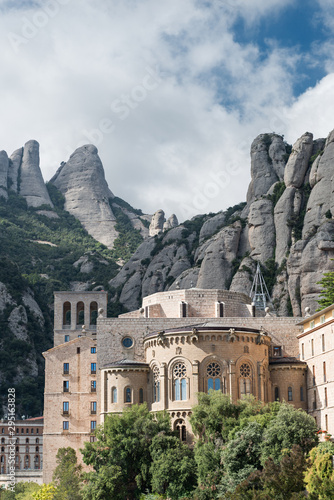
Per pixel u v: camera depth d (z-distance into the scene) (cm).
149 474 9506
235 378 10400
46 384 12300
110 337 11562
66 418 12150
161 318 11631
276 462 8412
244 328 10625
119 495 9456
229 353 10475
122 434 9750
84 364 12388
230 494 7756
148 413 10081
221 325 11169
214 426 9556
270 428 8694
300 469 7594
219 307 11988
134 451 9631
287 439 8544
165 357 10600
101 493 9388
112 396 10838
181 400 10400
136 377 10844
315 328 10738
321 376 10475
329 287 13875
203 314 12038
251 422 9050
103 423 10350
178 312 12062
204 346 10469
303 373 11000
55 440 12062
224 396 9756
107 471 9462
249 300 12938
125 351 11500
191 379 10369
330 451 7644
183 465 9175
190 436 10206
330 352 10175
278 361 11075
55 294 16175
